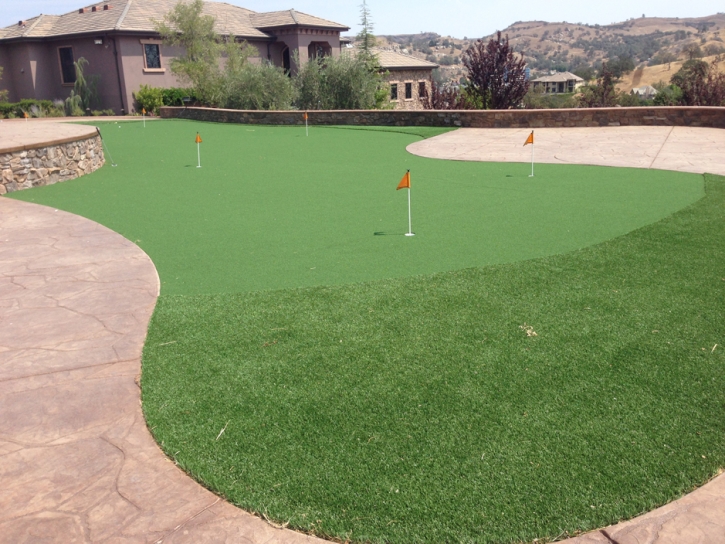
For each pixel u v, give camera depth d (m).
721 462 2.64
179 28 24.11
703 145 12.41
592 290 4.66
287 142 14.88
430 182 9.47
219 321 4.23
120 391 3.35
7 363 3.68
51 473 2.67
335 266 5.41
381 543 2.25
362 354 3.70
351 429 2.95
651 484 2.51
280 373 3.50
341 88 21.45
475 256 5.60
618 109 15.81
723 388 3.23
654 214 7.01
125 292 4.81
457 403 3.15
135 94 24.50
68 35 24.83
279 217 7.30
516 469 2.62
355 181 9.66
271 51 30.16
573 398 3.17
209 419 3.06
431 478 2.58
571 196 8.18
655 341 3.80
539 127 16.47
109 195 8.69
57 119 21.89
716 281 4.79
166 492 2.54
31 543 2.27
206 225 6.95
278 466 2.69
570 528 2.28
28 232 6.61
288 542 2.27
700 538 2.22
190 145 14.39
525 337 3.88
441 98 23.06
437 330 4.01
